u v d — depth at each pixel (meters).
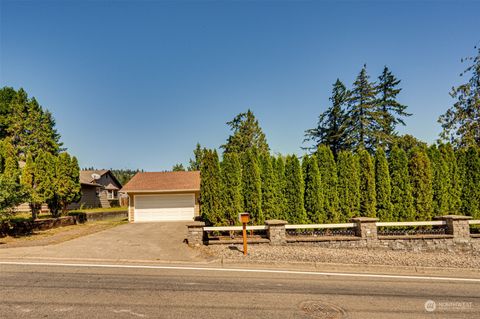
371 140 24.73
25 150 29.22
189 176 20.30
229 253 7.18
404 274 5.71
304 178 10.30
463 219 8.58
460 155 10.72
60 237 9.91
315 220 9.80
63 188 14.73
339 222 9.92
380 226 9.48
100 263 6.20
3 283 4.75
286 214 10.00
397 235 8.67
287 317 3.55
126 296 4.20
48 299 4.05
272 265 6.23
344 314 3.68
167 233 11.10
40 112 32.31
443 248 8.40
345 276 5.48
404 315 3.69
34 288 4.51
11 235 10.39
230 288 4.63
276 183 10.21
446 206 10.10
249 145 29.62
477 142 17.20
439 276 5.60
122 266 5.98
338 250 7.84
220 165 10.27
